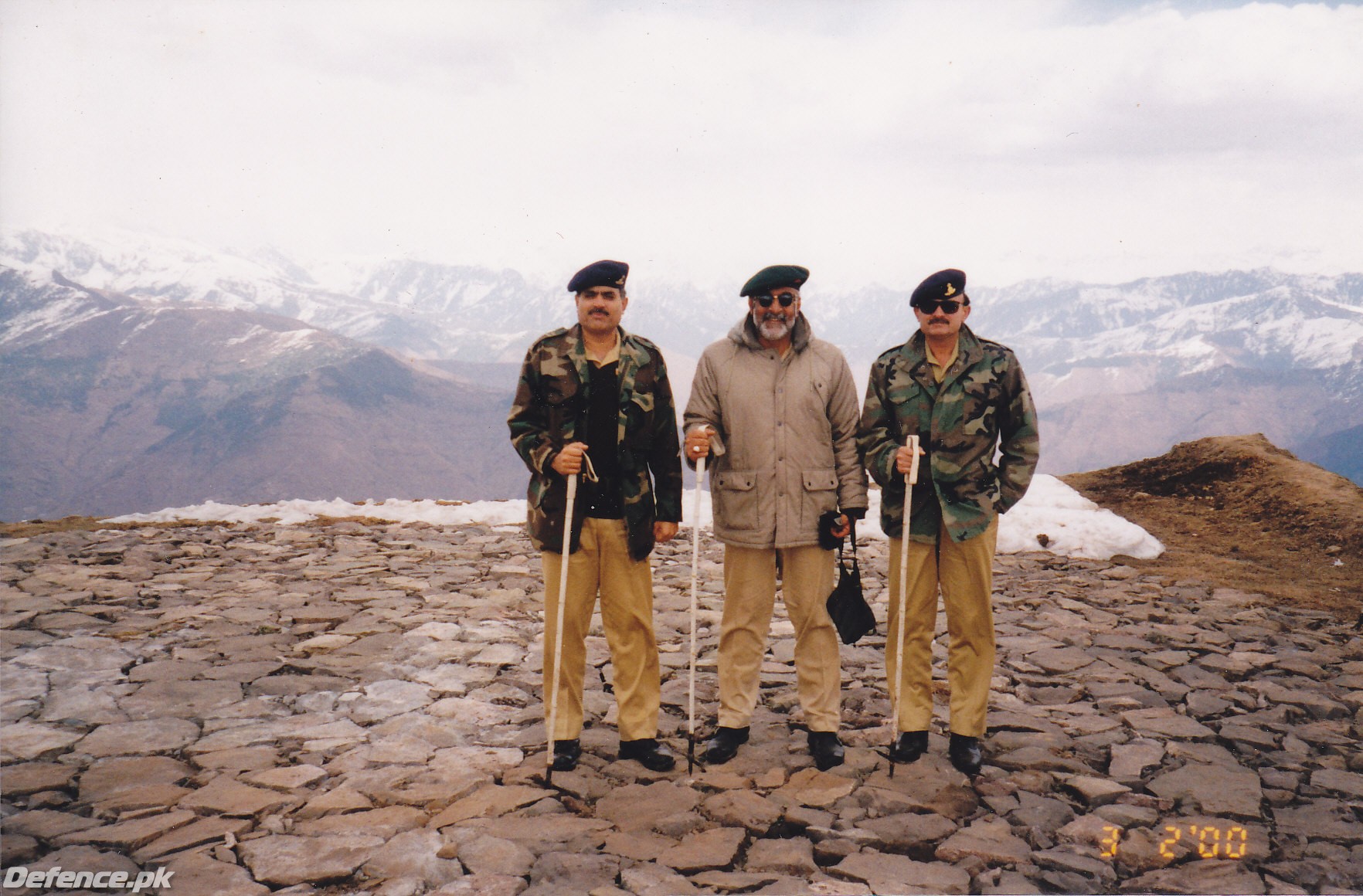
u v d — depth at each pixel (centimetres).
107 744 398
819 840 319
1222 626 627
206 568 777
